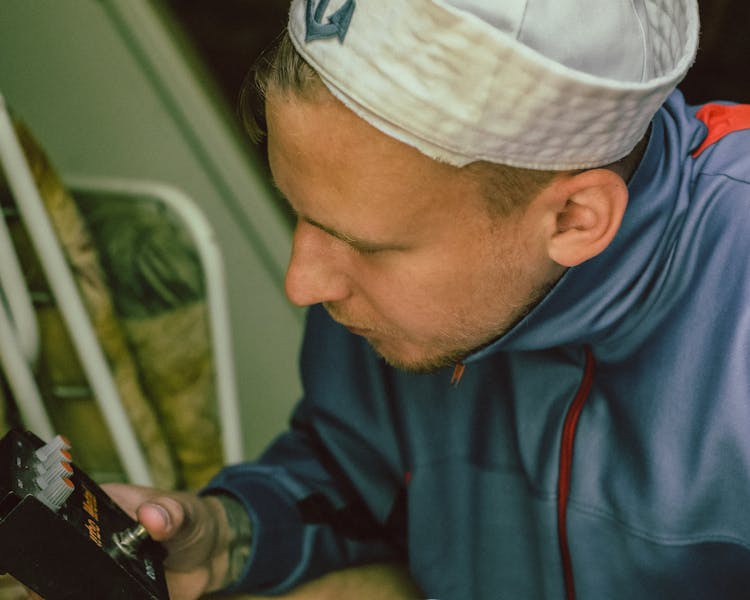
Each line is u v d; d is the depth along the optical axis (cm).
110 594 99
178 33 224
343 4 86
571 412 122
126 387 172
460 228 94
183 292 187
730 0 325
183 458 188
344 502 142
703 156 117
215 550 130
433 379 132
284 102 89
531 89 85
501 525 133
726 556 114
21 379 145
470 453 133
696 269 112
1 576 121
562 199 96
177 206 185
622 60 90
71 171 214
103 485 125
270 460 145
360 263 99
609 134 92
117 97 216
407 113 86
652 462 114
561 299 108
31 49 208
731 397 109
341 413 139
